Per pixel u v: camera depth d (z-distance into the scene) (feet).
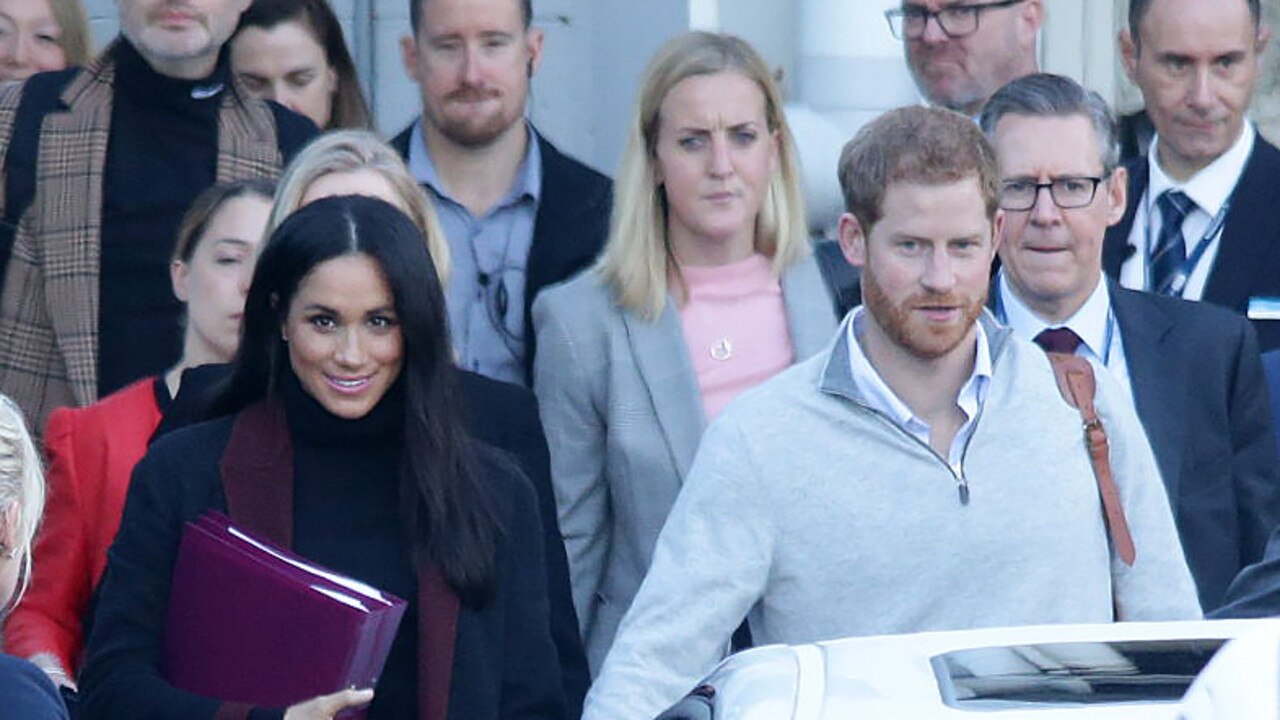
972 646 41.11
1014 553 55.26
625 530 71.05
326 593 51.47
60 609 64.69
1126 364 69.87
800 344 71.51
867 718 36.91
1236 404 70.03
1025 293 70.90
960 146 55.42
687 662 55.11
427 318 54.08
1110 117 70.90
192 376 62.44
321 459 54.95
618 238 71.56
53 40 89.40
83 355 75.31
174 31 75.72
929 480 55.26
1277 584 53.16
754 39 94.27
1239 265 80.74
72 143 76.28
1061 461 55.83
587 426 71.26
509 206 78.64
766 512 55.47
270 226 63.00
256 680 51.80
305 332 54.13
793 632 55.72
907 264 55.01
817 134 88.07
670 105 71.10
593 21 98.78
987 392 55.83
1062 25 99.86
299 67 86.89
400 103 101.24
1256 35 81.00
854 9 91.09
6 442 46.68
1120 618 57.31
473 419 60.80
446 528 53.67
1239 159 81.20
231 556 52.26
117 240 76.02
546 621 55.47
